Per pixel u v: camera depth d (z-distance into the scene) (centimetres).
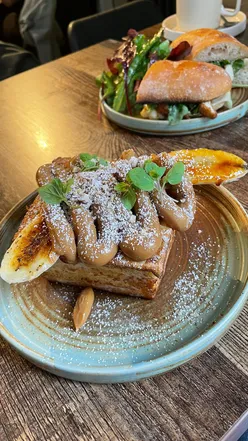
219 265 33
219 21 73
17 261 30
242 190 42
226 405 25
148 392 26
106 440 24
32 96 67
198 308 30
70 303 32
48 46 131
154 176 30
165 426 25
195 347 27
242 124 53
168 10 129
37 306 32
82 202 30
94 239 28
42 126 59
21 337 29
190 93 49
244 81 56
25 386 28
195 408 25
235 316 28
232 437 24
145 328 30
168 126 51
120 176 31
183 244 35
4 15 149
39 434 25
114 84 59
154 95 50
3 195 47
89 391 27
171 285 32
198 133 52
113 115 55
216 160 38
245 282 30
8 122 61
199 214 38
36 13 123
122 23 94
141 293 31
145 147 52
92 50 78
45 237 30
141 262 29
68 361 28
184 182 31
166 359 26
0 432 26
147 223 29
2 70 105
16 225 39
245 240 34
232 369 27
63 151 53
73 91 67
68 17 142
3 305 32
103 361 28
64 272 32
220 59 54
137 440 24
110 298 32
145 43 56
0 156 54
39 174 34
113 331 30
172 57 55
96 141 54
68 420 26
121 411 26
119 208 29
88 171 32
